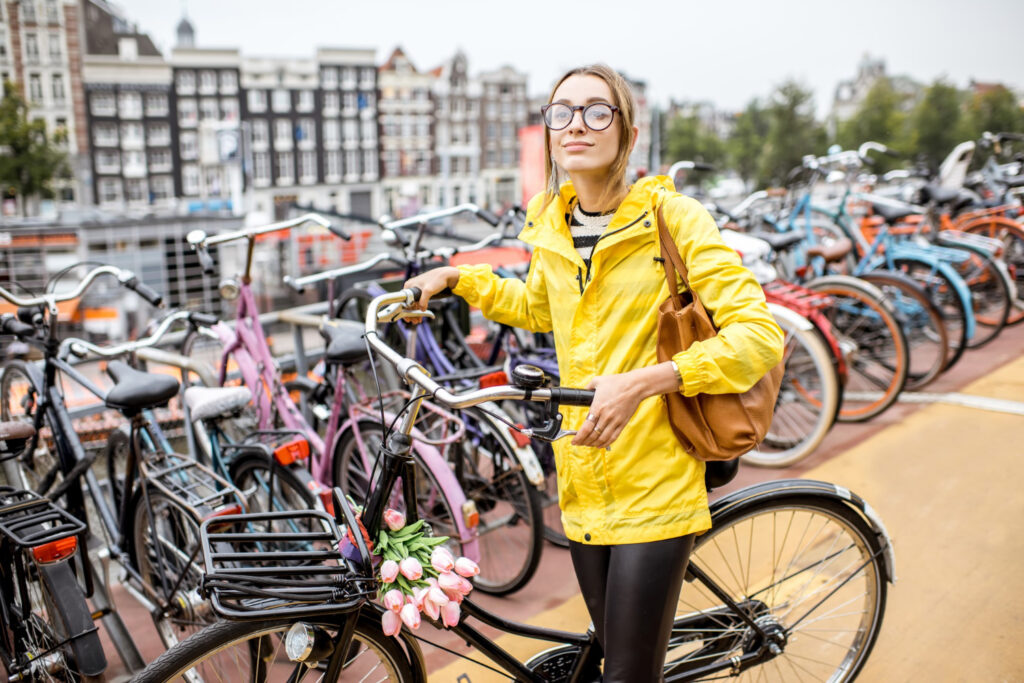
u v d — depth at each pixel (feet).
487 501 9.11
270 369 9.27
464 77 194.49
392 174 187.01
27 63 152.87
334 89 173.99
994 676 6.98
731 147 204.64
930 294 13.66
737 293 4.40
